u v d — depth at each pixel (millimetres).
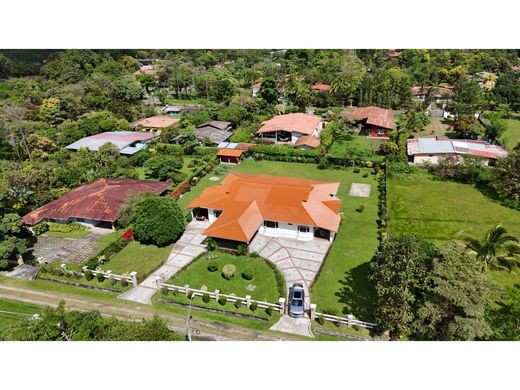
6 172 61969
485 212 56688
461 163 67438
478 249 37781
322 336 36000
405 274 31047
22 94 114188
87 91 123625
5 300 42250
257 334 36406
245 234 47531
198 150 83875
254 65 180875
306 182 58781
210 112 104750
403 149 77438
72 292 43469
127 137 88125
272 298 40938
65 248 51781
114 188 60594
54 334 31172
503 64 153875
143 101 136250
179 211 52031
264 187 55375
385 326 32969
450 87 137250
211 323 38094
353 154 79125
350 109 115250
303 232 50656
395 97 115438
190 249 50000
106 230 55938
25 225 54812
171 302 40969
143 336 31500
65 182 67812
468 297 28672
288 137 89438
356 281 42906
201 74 146375
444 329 30000
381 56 173375
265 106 115125
